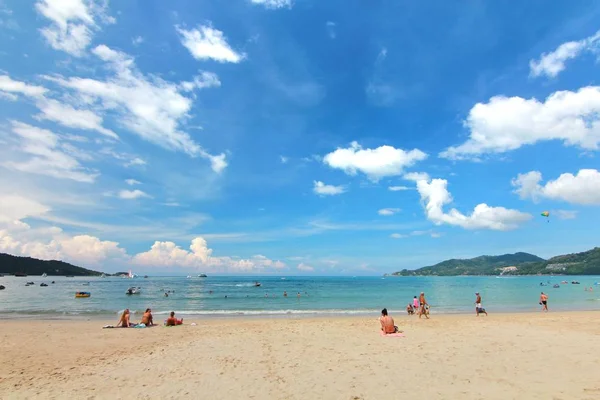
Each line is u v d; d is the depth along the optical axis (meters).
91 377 10.72
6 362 12.95
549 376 9.71
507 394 8.24
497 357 12.30
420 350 13.84
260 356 13.27
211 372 11.05
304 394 8.68
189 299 56.03
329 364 11.77
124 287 101.81
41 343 16.98
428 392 8.59
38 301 51.59
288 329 20.89
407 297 60.66
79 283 132.25
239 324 23.95
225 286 110.19
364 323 23.94
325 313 34.75
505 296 62.88
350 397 8.38
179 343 16.56
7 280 169.25
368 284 133.12
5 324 24.97
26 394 9.10
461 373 10.28
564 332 18.06
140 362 12.70
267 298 58.50
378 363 11.77
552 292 74.56
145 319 23.81
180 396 8.75
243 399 8.44
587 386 8.70
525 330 19.00
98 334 19.75
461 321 24.41
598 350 13.25
